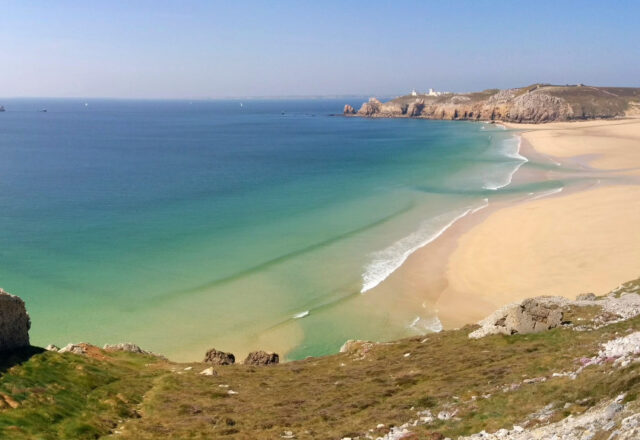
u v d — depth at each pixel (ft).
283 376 101.60
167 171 436.76
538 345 93.40
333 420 72.23
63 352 98.43
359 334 144.46
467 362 90.27
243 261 201.36
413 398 74.64
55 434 67.05
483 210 275.59
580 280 170.91
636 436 38.22
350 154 556.51
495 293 167.73
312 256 206.59
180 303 163.12
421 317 153.89
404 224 252.42
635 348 66.85
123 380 92.58
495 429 57.72
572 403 57.98
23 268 188.96
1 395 72.54
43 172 425.28
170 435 69.82
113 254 207.82
